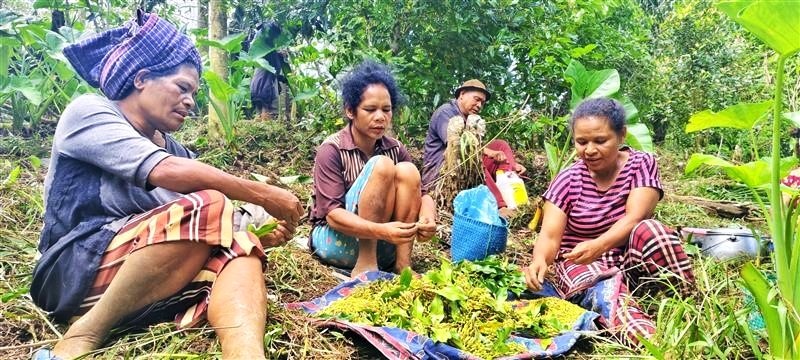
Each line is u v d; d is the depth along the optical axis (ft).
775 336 6.57
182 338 6.67
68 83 17.89
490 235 10.50
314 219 10.77
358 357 7.14
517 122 19.85
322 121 19.52
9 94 16.55
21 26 16.98
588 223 9.37
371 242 10.00
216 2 18.92
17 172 12.41
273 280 9.55
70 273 6.79
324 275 10.08
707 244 10.57
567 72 17.35
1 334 7.11
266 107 22.43
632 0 30.58
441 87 19.53
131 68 7.06
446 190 14.10
